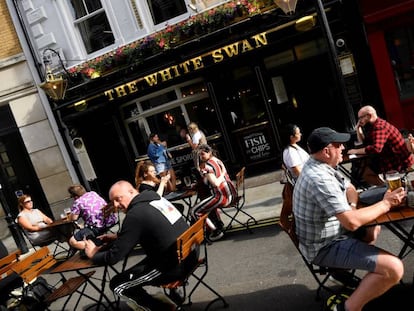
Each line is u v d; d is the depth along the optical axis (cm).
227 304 383
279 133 847
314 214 273
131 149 971
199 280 385
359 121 490
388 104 756
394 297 311
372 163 506
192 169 923
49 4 943
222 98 862
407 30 730
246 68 838
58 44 958
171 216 338
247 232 568
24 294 454
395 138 479
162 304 337
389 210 281
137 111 946
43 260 414
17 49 962
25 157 1026
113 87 891
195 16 816
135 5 888
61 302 503
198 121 912
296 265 425
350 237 280
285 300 361
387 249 404
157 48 859
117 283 332
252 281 418
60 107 943
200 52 816
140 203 328
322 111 830
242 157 877
